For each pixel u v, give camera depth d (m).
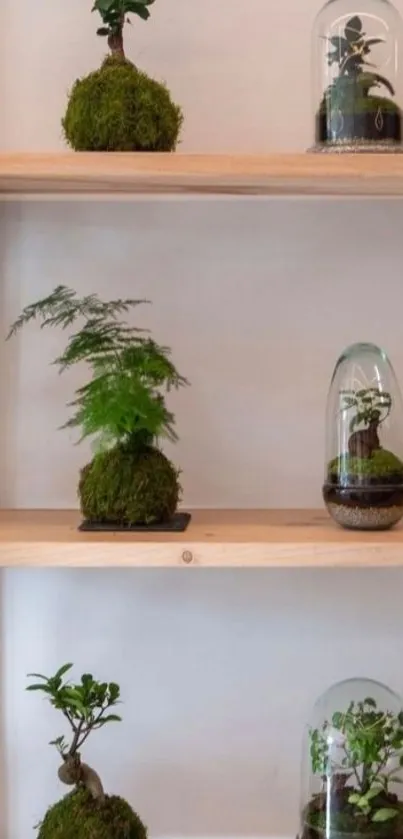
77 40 1.25
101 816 1.10
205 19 1.25
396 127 1.06
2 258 1.26
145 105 1.04
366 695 1.16
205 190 1.19
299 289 1.26
